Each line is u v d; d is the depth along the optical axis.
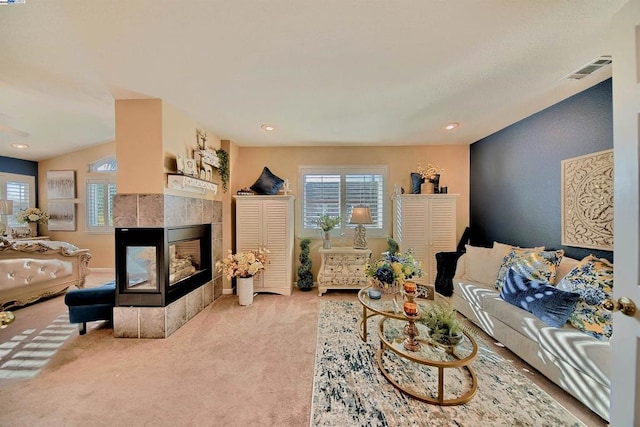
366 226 4.16
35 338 2.44
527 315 1.99
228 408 1.59
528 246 2.88
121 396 1.68
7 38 1.57
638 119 0.89
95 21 1.42
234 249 3.89
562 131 2.45
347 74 1.98
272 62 1.83
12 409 1.56
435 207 3.73
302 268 3.89
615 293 0.97
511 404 1.60
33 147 4.53
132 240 2.46
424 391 1.73
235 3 1.29
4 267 2.95
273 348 2.27
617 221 0.97
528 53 1.71
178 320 2.67
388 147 4.13
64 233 5.12
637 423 0.89
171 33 1.52
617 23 0.97
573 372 1.61
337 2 1.29
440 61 1.81
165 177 2.50
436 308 1.93
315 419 1.50
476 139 3.78
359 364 2.04
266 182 3.88
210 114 2.80
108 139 4.78
